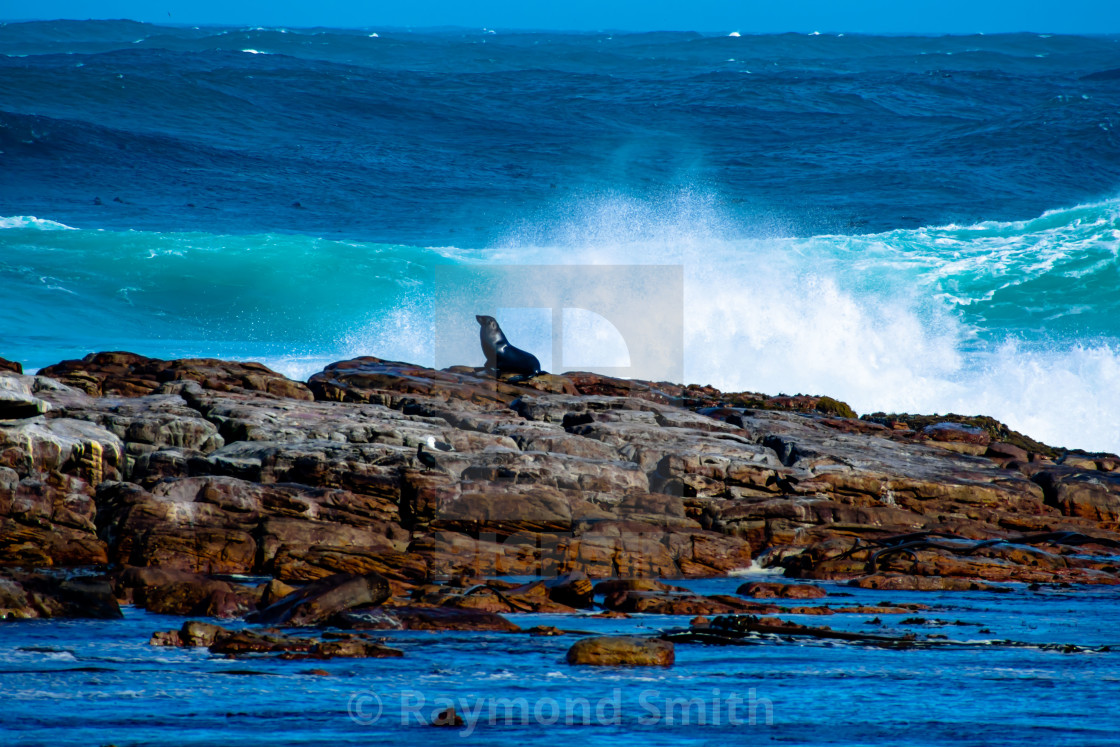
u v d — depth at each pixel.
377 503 47.44
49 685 24.81
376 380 64.00
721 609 37.72
